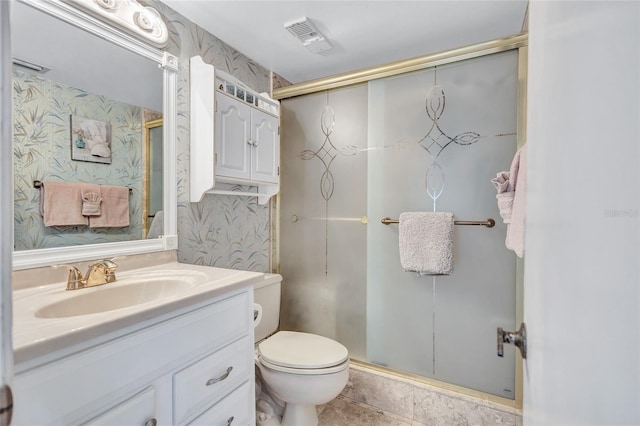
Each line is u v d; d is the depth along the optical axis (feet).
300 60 6.18
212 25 4.97
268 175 5.81
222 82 4.83
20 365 1.78
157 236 4.32
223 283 3.26
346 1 4.37
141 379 2.42
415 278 5.47
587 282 1.00
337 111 6.28
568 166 1.18
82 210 3.54
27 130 3.13
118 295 3.34
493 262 4.92
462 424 4.95
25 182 3.11
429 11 4.58
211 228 5.24
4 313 0.82
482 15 4.67
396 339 5.61
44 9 3.23
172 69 4.47
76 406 2.02
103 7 3.68
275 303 5.91
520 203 3.51
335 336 6.24
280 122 6.89
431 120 5.36
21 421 1.77
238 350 3.45
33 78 3.18
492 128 4.92
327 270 6.36
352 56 5.99
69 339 1.94
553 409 1.29
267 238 6.66
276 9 4.56
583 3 1.06
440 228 5.04
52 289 3.08
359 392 5.78
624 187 0.80
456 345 5.15
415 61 5.32
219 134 4.73
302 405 4.77
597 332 0.93
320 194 6.45
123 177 3.94
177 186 4.59
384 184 5.73
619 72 0.83
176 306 2.63
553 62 1.38
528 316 1.87
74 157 3.48
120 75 3.91
